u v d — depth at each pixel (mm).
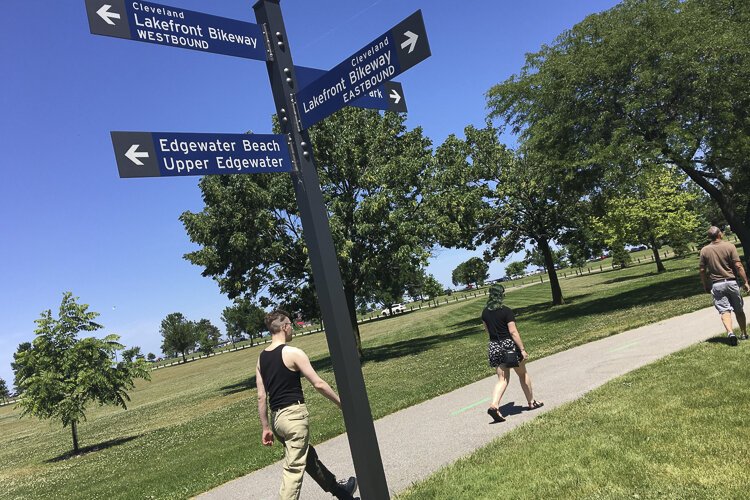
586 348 11836
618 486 3992
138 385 58188
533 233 31812
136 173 3107
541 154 21547
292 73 3879
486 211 30078
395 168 23359
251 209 22672
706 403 5520
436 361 17969
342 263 21891
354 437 3395
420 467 5551
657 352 9156
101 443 16641
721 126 18031
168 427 16828
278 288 25016
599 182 21172
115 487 8328
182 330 111188
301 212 3656
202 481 7176
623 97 18656
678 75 17656
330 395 4340
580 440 5133
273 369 4402
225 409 18203
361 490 3406
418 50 3230
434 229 24703
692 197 41406
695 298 17188
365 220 22125
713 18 19641
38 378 14852
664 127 18359
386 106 4234
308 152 3746
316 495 5410
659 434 4891
